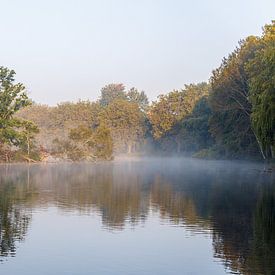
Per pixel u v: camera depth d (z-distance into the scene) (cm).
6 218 2452
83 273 1534
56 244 1900
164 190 3828
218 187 4081
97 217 2495
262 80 5331
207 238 2006
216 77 8344
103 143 9162
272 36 6981
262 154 7144
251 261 1662
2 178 4912
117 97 18925
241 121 7925
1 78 7612
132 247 1858
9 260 1670
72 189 3872
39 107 12688
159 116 12625
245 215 2559
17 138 7794
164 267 1599
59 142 8744
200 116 11631
